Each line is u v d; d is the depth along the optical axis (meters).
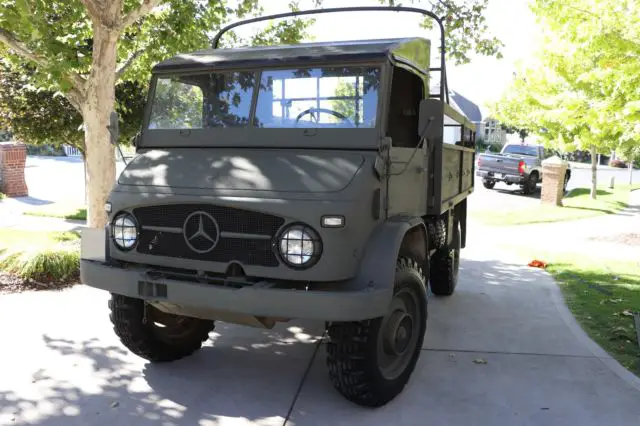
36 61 8.34
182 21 9.70
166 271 4.29
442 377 4.98
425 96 5.52
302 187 3.96
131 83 13.46
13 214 14.62
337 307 3.70
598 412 4.35
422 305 4.76
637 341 5.83
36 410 4.25
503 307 7.19
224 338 5.91
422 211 5.37
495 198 23.11
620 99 8.73
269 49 5.04
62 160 38.78
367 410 4.35
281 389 4.71
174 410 4.30
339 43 5.07
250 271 3.97
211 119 4.84
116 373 4.94
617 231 14.15
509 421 4.20
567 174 25.95
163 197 4.20
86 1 8.06
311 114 4.54
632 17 7.91
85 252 4.61
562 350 5.64
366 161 4.17
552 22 8.99
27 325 6.09
